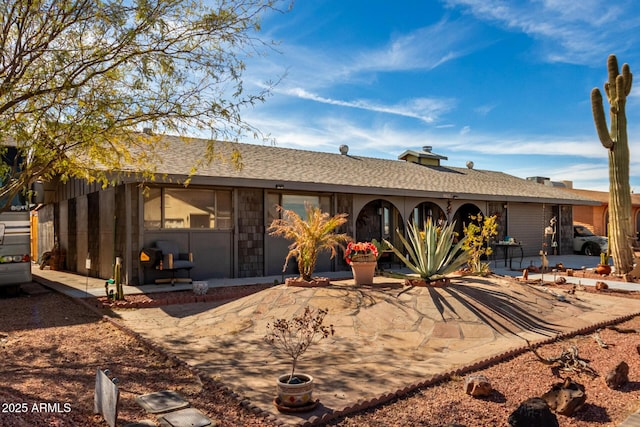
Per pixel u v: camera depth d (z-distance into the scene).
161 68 5.55
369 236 16.52
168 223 11.33
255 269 12.69
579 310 7.87
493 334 6.15
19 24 5.01
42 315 7.86
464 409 3.79
